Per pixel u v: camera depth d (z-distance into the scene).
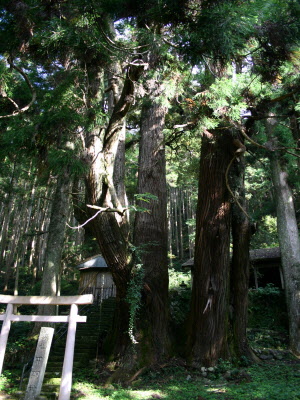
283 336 12.34
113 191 6.73
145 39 5.47
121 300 8.99
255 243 21.50
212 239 8.93
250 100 7.54
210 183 9.13
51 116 5.98
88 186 7.27
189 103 7.05
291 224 12.87
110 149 7.04
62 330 11.91
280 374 8.16
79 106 6.62
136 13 5.08
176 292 13.19
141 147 11.04
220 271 8.81
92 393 7.04
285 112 8.83
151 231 9.73
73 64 6.55
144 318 8.74
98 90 6.98
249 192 21.97
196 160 13.58
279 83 7.67
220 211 8.97
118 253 8.04
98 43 5.70
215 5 4.37
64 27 5.32
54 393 6.71
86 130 6.66
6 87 5.78
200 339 8.53
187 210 34.09
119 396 6.75
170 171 20.89
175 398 6.55
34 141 6.21
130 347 8.45
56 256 11.49
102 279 17.14
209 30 4.51
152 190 10.27
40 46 5.74
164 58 6.36
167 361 8.44
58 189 12.23
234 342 9.12
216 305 8.62
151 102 8.85
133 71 6.06
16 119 6.47
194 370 8.20
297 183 13.77
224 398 6.32
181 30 4.82
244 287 9.70
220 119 6.95
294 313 11.55
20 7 4.80
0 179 16.70
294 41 5.21
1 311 16.64
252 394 6.47
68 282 22.69
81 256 23.41
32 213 27.86
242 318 9.43
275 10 4.89
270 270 16.39
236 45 5.11
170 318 9.63
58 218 11.91
